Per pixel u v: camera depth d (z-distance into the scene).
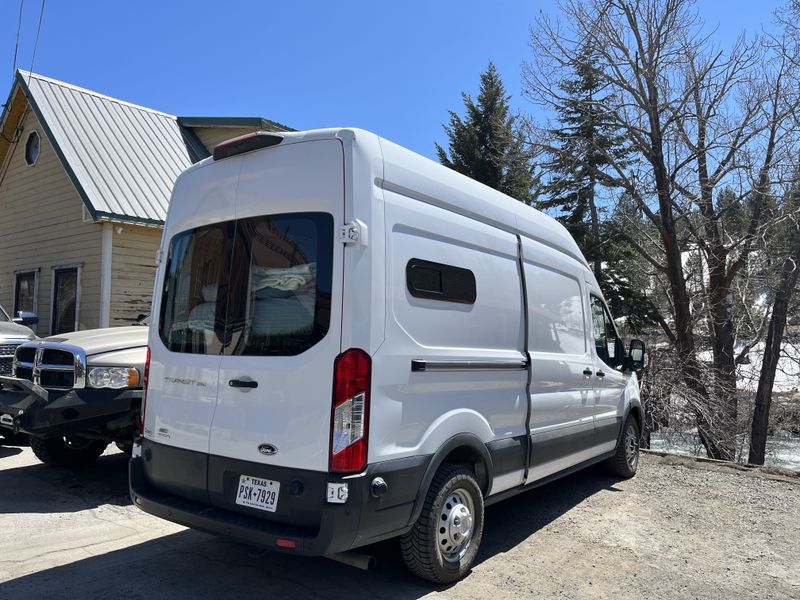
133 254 11.75
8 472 6.55
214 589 3.80
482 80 28.20
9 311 14.31
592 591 3.94
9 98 13.81
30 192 13.92
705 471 7.23
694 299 18.61
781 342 17.80
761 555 4.64
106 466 6.90
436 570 3.73
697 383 15.91
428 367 3.62
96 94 14.05
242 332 3.62
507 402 4.41
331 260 3.33
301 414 3.27
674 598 3.89
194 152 14.55
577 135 19.34
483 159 26.56
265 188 3.69
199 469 3.68
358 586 3.88
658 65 17.66
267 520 3.34
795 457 17.42
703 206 17.83
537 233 5.14
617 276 23.17
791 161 16.61
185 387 3.84
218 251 3.88
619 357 6.68
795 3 16.53
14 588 3.75
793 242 16.75
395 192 3.61
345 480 3.13
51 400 5.38
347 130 3.43
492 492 4.27
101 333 6.19
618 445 6.65
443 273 3.87
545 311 5.07
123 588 3.79
